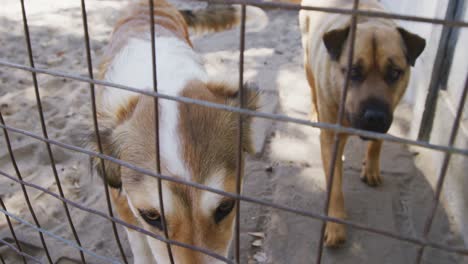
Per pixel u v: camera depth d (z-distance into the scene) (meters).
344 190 1.03
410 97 1.32
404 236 0.39
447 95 1.06
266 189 1.04
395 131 1.23
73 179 1.07
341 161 0.94
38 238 0.89
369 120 0.87
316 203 0.99
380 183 1.04
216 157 0.61
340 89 0.93
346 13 0.35
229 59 1.69
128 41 0.91
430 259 0.86
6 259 0.87
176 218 0.60
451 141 0.34
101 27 2.00
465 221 0.89
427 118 1.12
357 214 0.96
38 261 0.70
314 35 1.12
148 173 0.50
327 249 0.89
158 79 0.73
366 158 1.03
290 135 1.22
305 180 1.06
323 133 0.93
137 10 1.09
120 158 0.65
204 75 0.78
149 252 0.80
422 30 1.24
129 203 0.70
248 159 1.13
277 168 1.10
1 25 1.99
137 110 0.66
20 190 1.03
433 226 0.93
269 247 0.89
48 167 1.11
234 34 1.97
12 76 1.51
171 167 0.60
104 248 0.89
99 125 0.68
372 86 0.89
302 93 1.43
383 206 0.98
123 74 0.78
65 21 2.07
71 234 0.92
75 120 1.28
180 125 0.62
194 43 1.87
